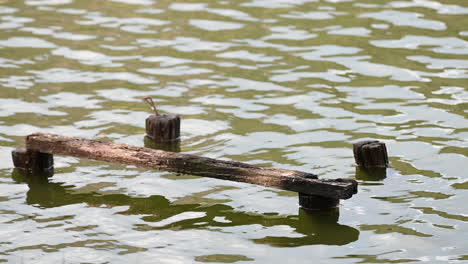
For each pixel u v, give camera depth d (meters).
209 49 47.97
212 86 42.78
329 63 45.38
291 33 50.09
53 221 29.06
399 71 43.84
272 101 40.66
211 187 31.97
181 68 45.28
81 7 56.44
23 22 53.03
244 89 42.28
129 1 57.50
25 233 28.11
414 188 31.16
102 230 28.36
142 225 28.75
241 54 47.12
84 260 26.20
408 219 28.72
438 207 29.50
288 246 27.14
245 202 30.58
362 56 46.16
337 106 39.72
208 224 28.80
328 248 26.94
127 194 31.34
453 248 26.61
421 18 51.81
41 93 41.84
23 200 30.81
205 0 57.34
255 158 34.12
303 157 34.19
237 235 27.98
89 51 47.94
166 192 31.50
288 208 30.00
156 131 36.25
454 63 44.62
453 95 40.44
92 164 34.34
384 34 49.28
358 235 27.78
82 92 42.09
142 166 31.00
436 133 36.22
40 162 33.28
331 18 52.56
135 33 50.88
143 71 44.94
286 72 44.31
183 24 52.31
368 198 30.50
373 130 36.84
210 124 38.06
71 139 32.53
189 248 27.06
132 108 40.16
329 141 35.81
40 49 48.22
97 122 38.38
